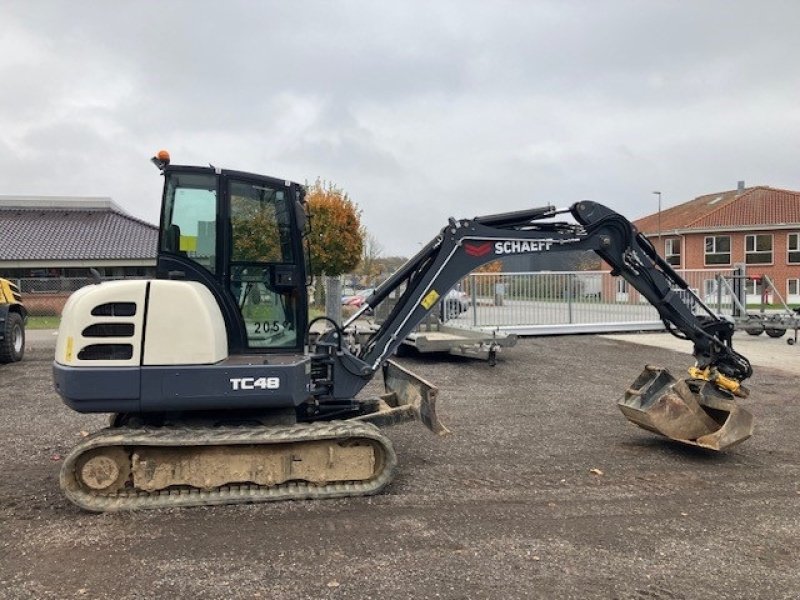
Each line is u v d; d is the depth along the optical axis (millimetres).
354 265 29734
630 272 6492
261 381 4859
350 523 4535
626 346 14766
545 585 3652
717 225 40500
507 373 11297
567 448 6555
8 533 4355
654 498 5109
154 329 4770
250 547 4129
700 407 6422
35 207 34688
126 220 34469
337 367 5773
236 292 5371
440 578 3723
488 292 15328
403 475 5621
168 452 4840
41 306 28078
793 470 5852
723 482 5508
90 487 4750
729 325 6676
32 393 9492
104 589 3582
